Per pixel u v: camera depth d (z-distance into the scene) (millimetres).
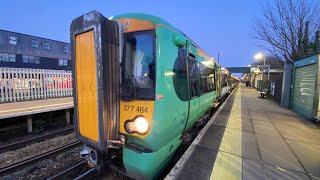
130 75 2898
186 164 3396
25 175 4164
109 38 2703
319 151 4168
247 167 3359
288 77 10680
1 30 23906
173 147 3453
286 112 9219
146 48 2826
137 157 2758
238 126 6184
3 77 8398
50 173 4230
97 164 3115
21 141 5836
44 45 28672
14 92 8852
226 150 4090
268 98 15656
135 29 2904
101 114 2703
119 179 3787
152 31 2803
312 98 7387
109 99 2766
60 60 31203
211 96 6902
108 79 2729
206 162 3498
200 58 5117
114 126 2885
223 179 2943
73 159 4887
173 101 3047
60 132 7016
